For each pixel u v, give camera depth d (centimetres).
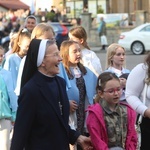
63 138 565
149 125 658
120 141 618
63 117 570
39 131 554
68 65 791
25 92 552
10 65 916
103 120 614
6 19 4122
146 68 657
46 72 565
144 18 4069
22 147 550
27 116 549
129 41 3238
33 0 4625
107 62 879
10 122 805
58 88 571
